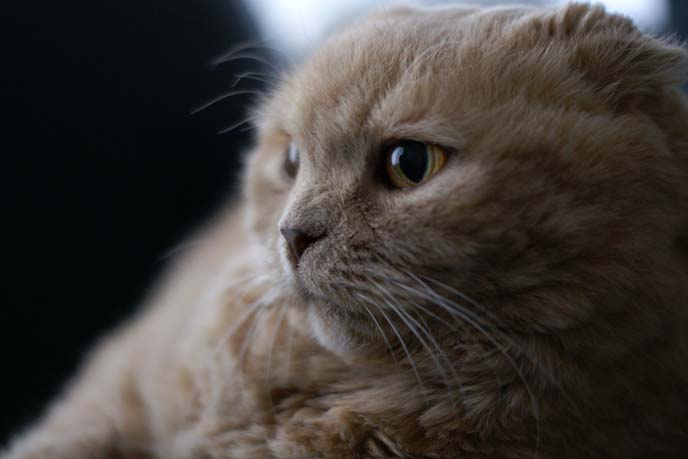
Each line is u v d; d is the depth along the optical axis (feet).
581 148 1.20
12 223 1.81
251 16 1.93
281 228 1.27
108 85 1.86
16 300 1.81
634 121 1.24
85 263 1.88
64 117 1.84
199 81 1.91
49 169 1.83
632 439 1.31
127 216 1.90
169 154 1.93
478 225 1.18
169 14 1.89
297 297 1.30
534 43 1.27
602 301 1.21
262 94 1.57
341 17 1.61
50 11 1.82
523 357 1.24
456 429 1.27
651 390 1.29
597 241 1.20
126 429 1.59
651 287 1.22
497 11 1.34
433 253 1.19
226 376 1.41
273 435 1.37
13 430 1.79
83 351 1.86
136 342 1.72
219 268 1.63
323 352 1.36
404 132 1.21
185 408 1.47
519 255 1.19
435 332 1.26
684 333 1.28
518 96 1.22
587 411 1.27
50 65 1.82
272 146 1.45
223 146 1.96
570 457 1.29
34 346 1.83
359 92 1.25
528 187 1.18
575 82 1.25
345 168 1.25
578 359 1.24
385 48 1.27
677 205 1.25
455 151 1.20
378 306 1.22
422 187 1.20
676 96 1.30
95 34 1.85
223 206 1.91
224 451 1.40
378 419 1.29
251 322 1.43
